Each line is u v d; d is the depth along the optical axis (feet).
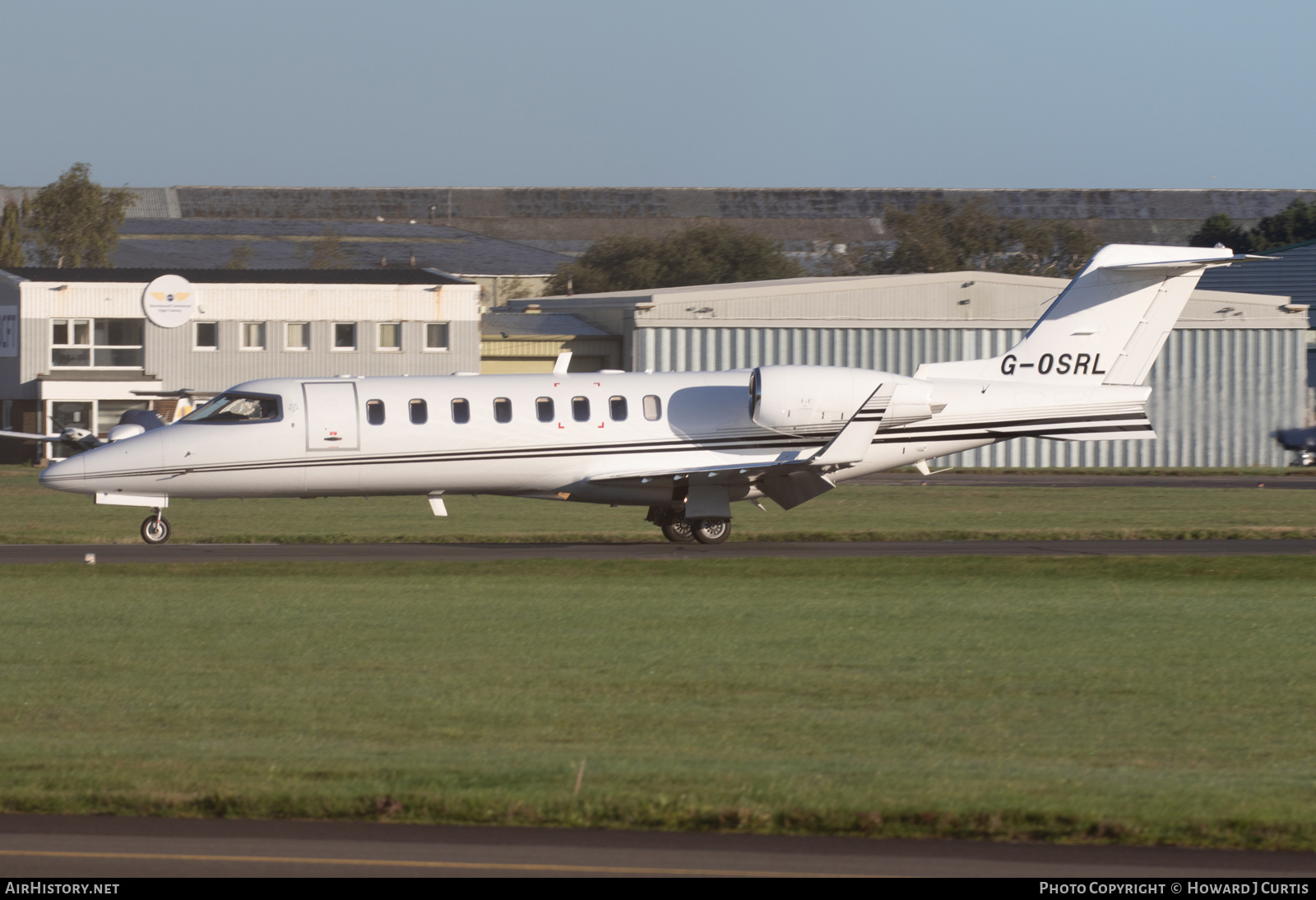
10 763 131.54
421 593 247.70
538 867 103.50
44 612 226.38
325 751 138.82
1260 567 283.18
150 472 319.47
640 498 332.60
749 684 173.37
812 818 113.39
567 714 156.97
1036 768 132.57
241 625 214.48
